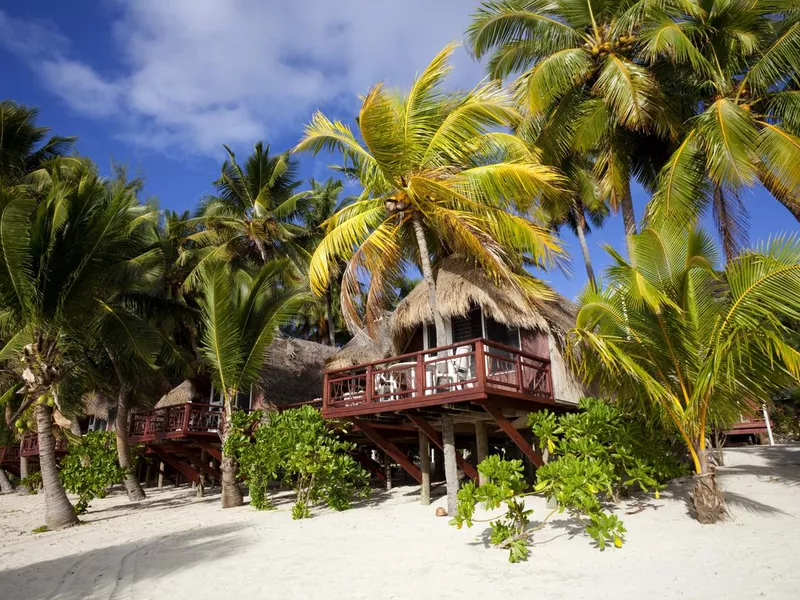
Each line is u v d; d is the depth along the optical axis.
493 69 16.56
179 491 23.11
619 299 9.36
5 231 12.86
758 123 12.59
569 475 8.05
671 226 9.32
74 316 14.68
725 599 5.53
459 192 12.53
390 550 8.80
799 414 21.23
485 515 11.11
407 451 20.92
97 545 11.39
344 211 14.15
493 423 14.42
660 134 14.74
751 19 13.06
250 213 31.50
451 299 12.54
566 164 17.38
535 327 12.70
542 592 6.21
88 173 15.35
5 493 28.38
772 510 9.32
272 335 17.03
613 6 14.66
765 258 8.04
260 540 10.36
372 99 11.23
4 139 25.42
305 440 13.16
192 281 27.19
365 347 17.16
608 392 10.34
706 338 8.84
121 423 20.84
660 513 9.68
